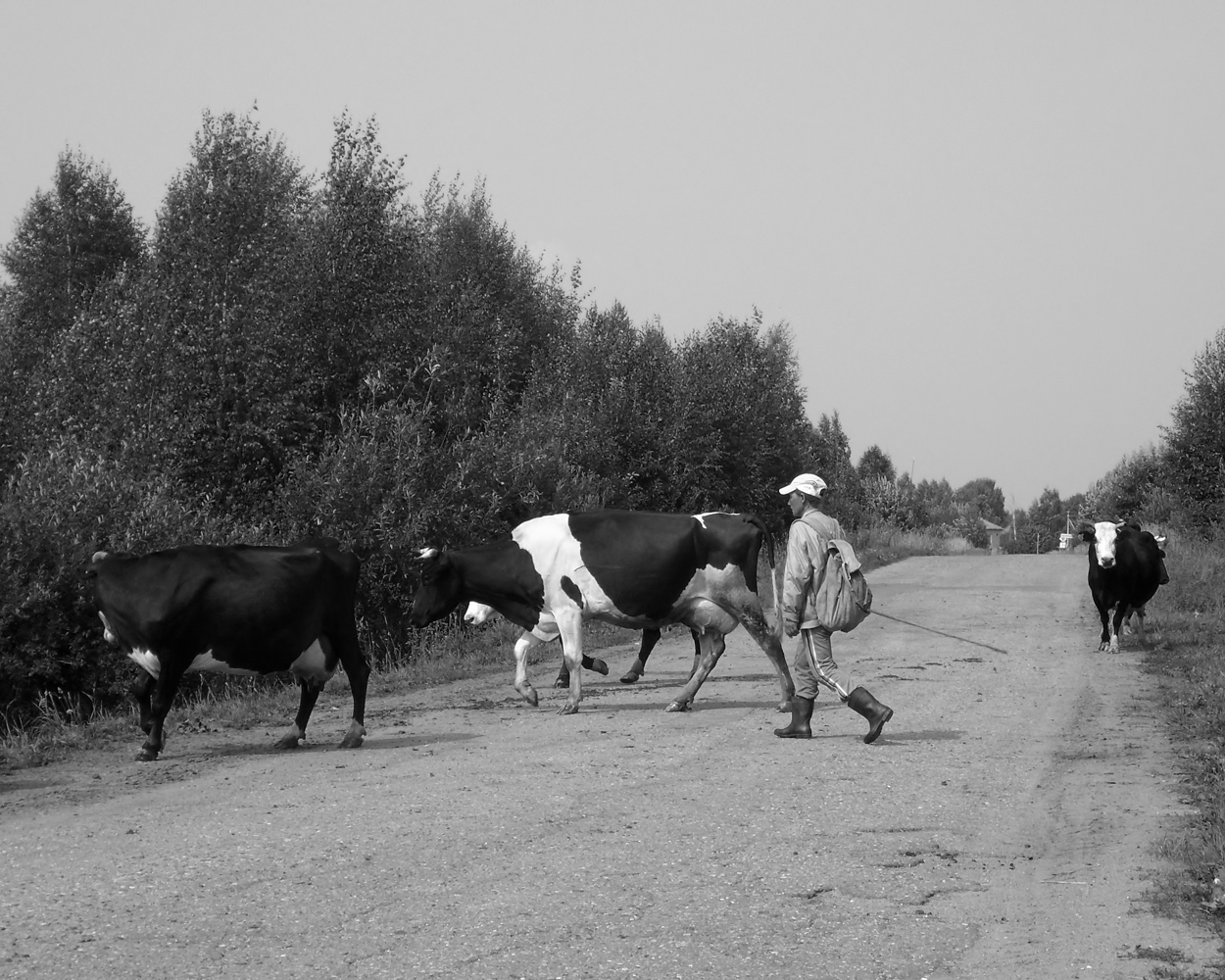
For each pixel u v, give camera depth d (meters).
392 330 22.73
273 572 10.37
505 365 29.19
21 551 13.30
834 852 7.13
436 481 20.33
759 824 7.77
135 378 19.70
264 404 19.77
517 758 10.07
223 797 8.71
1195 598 22.28
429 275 26.08
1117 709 12.41
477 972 5.21
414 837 7.44
